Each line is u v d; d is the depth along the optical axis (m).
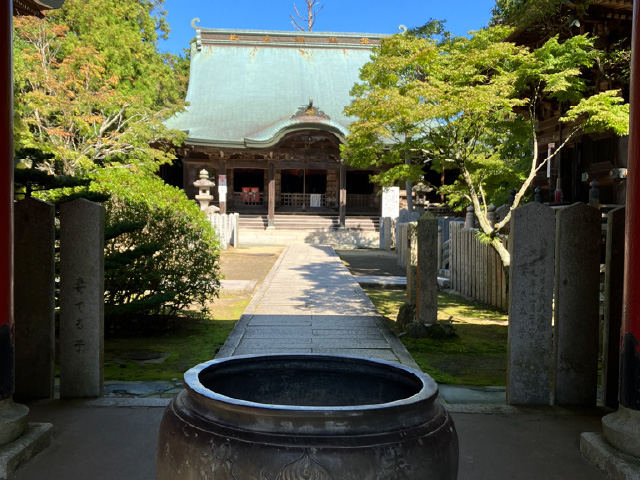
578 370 4.83
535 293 4.80
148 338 8.12
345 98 35.31
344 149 11.38
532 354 4.83
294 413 1.92
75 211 4.82
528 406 4.79
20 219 4.82
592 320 4.82
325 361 2.74
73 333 4.88
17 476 3.44
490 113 9.95
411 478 1.95
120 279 8.25
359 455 1.89
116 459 3.68
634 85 3.77
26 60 21.86
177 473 2.06
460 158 9.68
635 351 3.65
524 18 12.53
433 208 30.23
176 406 2.24
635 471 3.33
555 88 8.82
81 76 23.73
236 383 2.65
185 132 29.66
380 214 34.38
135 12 28.59
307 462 1.87
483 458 3.79
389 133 9.45
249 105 34.09
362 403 2.68
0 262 3.69
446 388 5.64
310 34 38.28
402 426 2.02
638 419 3.60
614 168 15.17
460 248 12.91
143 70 28.61
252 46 38.00
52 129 21.17
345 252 25.41
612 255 4.77
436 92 8.70
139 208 8.75
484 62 9.15
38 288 4.86
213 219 25.06
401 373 2.52
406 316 8.62
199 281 9.28
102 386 5.00
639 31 3.74
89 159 22.31
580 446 3.92
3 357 3.73
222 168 30.34
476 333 8.59
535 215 4.77
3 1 3.73
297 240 29.72
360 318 8.93
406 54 9.92
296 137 30.72
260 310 9.59
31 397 4.87
